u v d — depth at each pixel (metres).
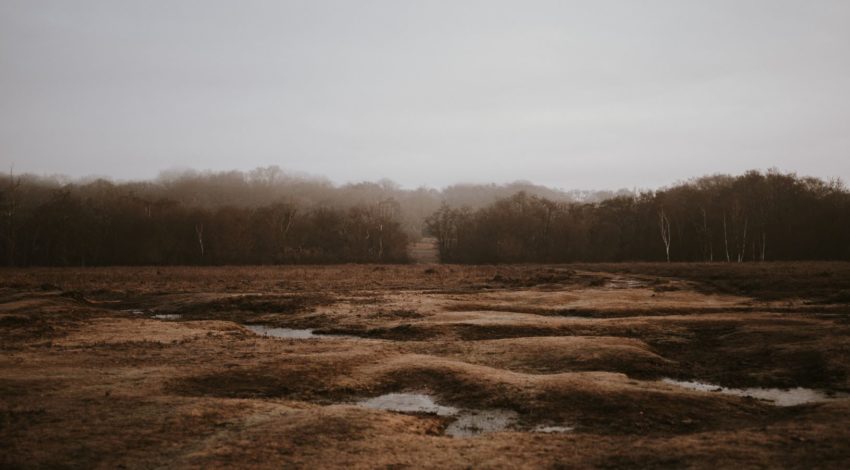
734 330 23.50
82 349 20.61
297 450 10.64
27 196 110.19
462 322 26.42
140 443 11.06
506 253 95.44
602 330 24.50
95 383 15.41
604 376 16.42
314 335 26.44
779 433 11.07
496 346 21.17
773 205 85.81
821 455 9.75
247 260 91.62
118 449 10.73
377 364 18.45
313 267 81.12
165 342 22.25
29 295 35.97
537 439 11.52
